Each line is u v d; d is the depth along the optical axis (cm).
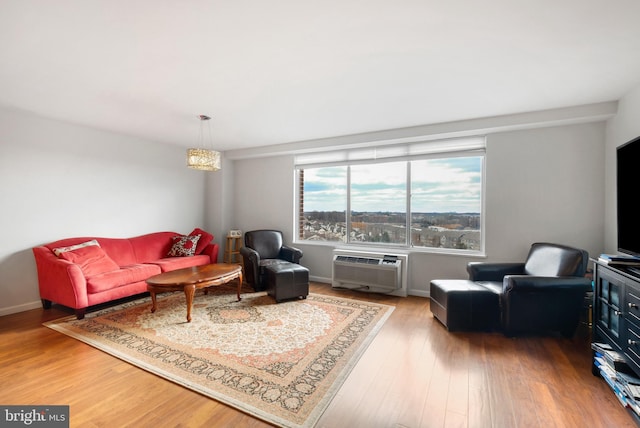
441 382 206
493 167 380
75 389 198
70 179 393
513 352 251
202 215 577
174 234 506
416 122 382
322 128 412
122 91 283
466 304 293
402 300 400
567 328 276
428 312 351
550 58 221
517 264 346
